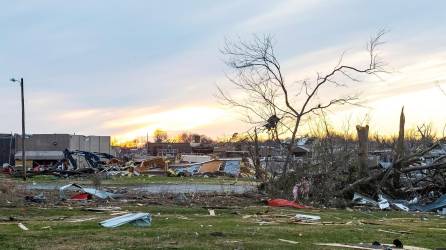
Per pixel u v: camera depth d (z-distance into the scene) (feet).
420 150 93.15
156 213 59.16
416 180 92.12
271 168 94.63
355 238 41.27
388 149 121.08
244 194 83.97
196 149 328.90
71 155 171.73
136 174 160.15
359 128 91.71
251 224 49.03
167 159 200.95
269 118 102.53
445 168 88.89
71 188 90.89
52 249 32.83
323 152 93.81
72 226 44.29
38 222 47.42
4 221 48.42
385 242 39.34
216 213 61.05
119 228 43.55
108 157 201.36
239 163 161.17
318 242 38.42
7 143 217.97
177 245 34.53
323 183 85.20
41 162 214.69
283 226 48.14
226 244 35.45
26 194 79.61
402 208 78.59
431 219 63.62
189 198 77.97
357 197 83.20
